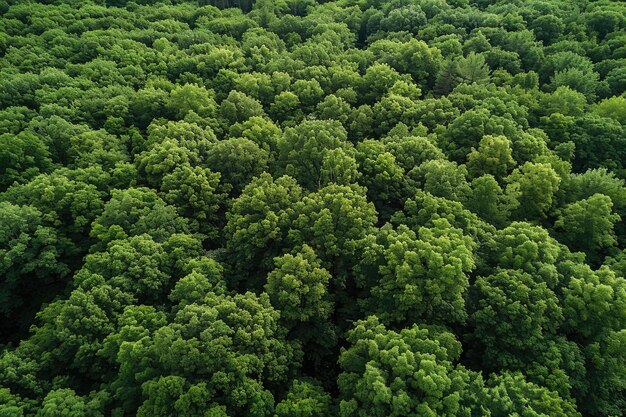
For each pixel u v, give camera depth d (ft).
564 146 199.72
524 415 101.65
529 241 136.87
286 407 109.91
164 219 161.07
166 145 190.60
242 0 410.93
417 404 100.42
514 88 239.50
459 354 118.32
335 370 139.44
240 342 115.65
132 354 113.80
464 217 151.94
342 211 149.59
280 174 188.96
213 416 101.65
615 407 120.16
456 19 311.27
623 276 144.87
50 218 164.55
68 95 232.73
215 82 263.49
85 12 327.06
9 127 206.18
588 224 163.73
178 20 353.92
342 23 334.65
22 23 303.07
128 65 266.36
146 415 104.99
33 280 168.35
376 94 251.39
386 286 129.90
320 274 134.51
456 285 125.80
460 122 204.13
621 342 120.37
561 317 124.77
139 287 139.33
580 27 289.94
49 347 131.95
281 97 242.99
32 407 115.75
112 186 185.78
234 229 160.76
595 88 247.09
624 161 204.95
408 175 181.47
